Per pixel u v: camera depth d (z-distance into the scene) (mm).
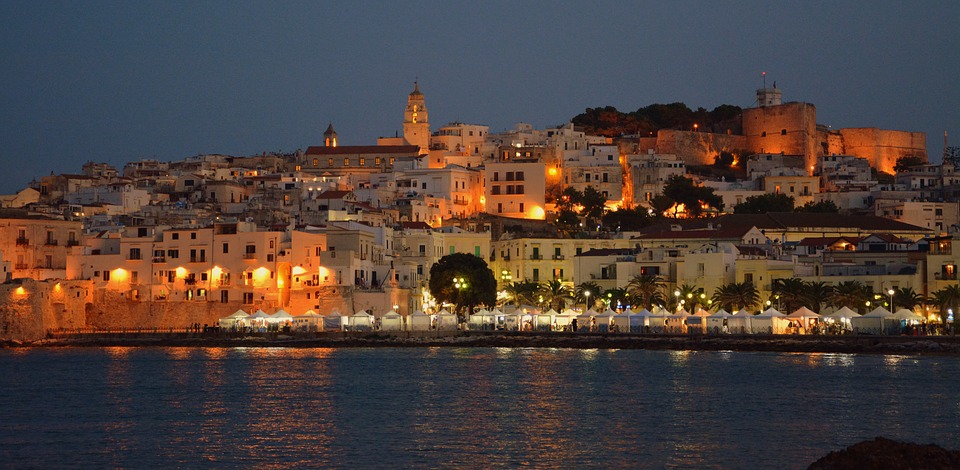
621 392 143125
